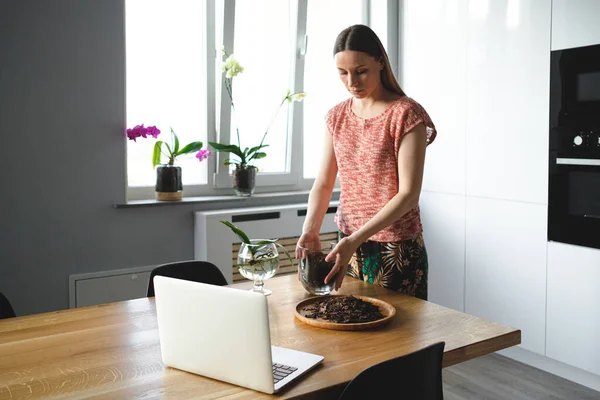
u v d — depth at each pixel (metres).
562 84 2.99
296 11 3.78
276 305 1.88
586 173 2.91
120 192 3.22
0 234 2.93
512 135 3.27
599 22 2.80
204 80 3.56
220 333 1.31
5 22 2.85
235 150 3.54
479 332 1.63
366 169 2.10
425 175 3.85
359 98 2.06
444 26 3.64
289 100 3.56
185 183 3.60
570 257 3.02
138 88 3.37
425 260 2.17
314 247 2.11
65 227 3.08
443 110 3.69
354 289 2.06
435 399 1.46
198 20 3.51
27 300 3.02
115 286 3.24
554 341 3.14
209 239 3.35
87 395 1.26
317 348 1.52
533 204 3.19
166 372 1.39
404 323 1.70
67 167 3.06
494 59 3.34
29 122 2.95
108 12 3.09
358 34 1.98
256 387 1.28
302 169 4.07
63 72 3.01
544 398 2.94
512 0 3.21
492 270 3.45
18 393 1.27
